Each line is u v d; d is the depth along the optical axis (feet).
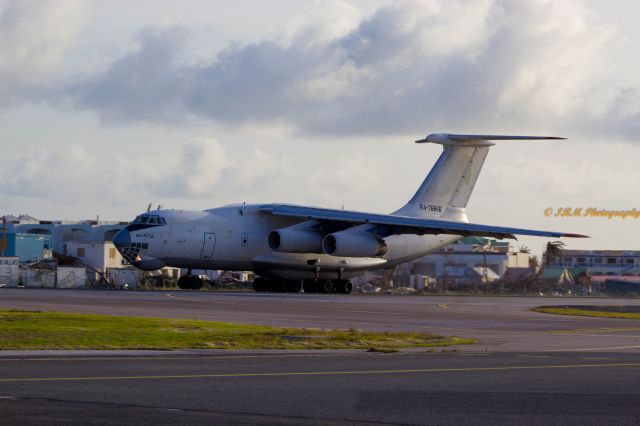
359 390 55.77
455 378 62.13
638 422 45.78
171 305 149.79
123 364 67.82
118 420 44.16
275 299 182.60
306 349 83.41
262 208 236.22
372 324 119.44
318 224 236.63
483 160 262.26
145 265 219.82
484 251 397.19
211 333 94.58
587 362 74.18
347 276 252.83
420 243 257.75
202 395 52.75
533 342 96.73
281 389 55.67
